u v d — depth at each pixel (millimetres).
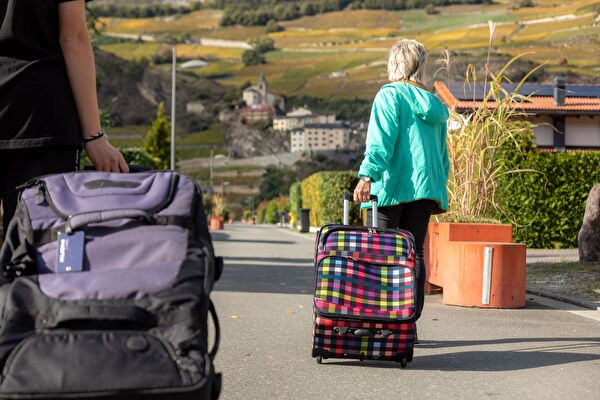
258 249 26438
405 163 6914
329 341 6395
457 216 12445
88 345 3016
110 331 3096
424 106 6906
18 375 2922
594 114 42156
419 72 7141
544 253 20703
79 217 3438
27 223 3475
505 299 10359
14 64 3775
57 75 3877
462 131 13242
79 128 4012
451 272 10633
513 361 6754
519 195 22906
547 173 22922
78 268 3336
